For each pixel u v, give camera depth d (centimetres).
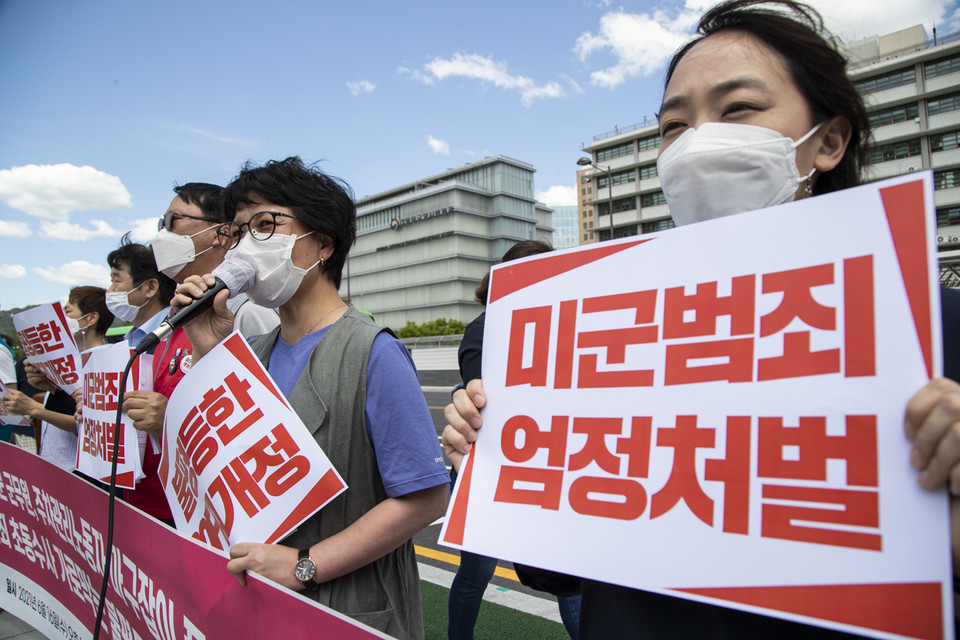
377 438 129
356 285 7412
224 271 139
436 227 6619
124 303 252
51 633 230
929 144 3688
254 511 128
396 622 133
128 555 165
